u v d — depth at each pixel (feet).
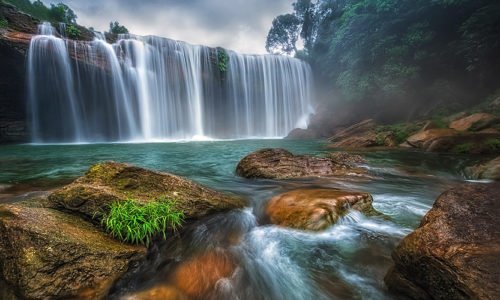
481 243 9.11
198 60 112.78
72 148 68.23
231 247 14.60
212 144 81.46
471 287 7.78
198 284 11.73
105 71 90.79
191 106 111.34
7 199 18.89
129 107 97.14
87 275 10.35
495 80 65.62
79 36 90.27
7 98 82.33
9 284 9.62
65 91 86.74
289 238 15.20
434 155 39.96
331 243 14.58
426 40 73.20
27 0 117.50
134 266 11.89
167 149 65.72
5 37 73.31
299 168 29.53
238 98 123.44
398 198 22.40
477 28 63.41
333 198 17.56
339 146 58.59
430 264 9.07
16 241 10.24
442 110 66.80
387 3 78.07
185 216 15.81
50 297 9.45
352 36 91.40
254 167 29.37
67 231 11.60
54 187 23.86
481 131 42.29
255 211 19.12
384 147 50.83
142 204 14.65
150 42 102.89
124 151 60.75
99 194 14.35
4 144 81.51
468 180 27.99
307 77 139.33
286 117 133.80
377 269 12.35
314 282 11.90
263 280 12.14
